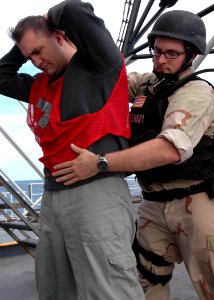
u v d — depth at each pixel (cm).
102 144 192
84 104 189
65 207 191
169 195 225
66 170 187
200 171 214
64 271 202
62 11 178
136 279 193
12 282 442
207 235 216
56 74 205
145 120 221
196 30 213
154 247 243
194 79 214
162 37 213
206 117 204
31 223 392
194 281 226
